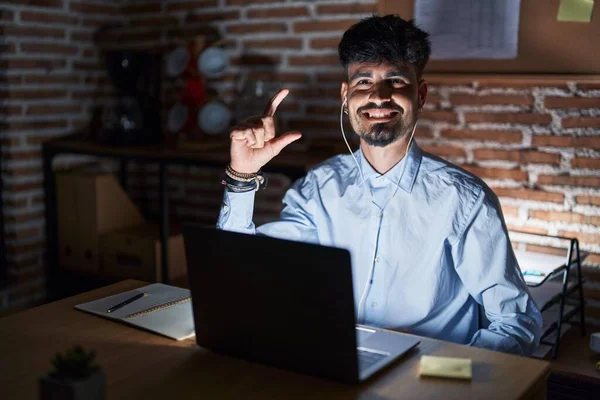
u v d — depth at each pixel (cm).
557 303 269
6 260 364
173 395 128
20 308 363
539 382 136
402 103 187
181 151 322
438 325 191
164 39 371
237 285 139
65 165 379
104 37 385
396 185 193
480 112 290
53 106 366
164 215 325
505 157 288
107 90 389
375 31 186
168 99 373
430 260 189
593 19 260
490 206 187
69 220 360
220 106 334
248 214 188
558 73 268
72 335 157
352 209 199
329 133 327
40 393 113
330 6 318
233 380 134
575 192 276
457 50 286
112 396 127
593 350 250
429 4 288
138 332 159
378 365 138
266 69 341
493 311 182
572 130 274
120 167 396
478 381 133
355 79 190
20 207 359
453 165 197
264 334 139
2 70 346
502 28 276
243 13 344
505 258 184
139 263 341
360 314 196
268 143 182
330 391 129
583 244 277
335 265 125
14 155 353
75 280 365
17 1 344
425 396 127
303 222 208
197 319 147
